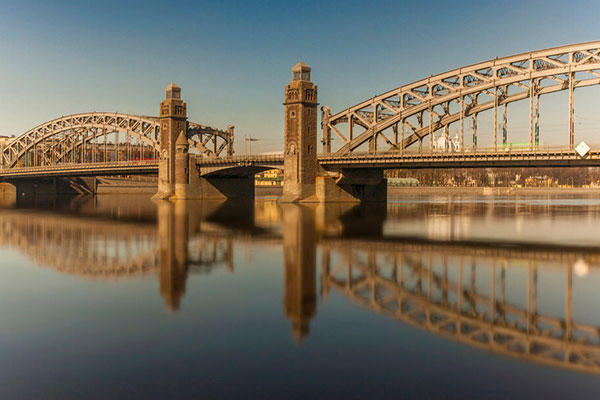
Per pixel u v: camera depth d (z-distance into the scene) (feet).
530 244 153.07
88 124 614.75
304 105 405.39
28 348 65.36
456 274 108.06
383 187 432.66
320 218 250.57
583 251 139.64
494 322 75.46
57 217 264.11
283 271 110.83
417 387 54.65
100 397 52.54
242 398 52.31
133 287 96.63
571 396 52.75
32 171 616.80
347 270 111.86
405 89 391.24
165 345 66.23
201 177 511.81
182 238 166.91
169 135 505.25
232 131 563.07
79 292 93.20
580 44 301.43
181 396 52.75
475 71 351.87
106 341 67.77
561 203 439.63
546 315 79.05
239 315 78.59
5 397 52.44
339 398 52.37
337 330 71.72
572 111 301.43
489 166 336.29
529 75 322.34
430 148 364.38
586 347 65.67
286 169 412.16
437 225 214.28
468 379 56.49
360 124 426.92
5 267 117.08
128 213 292.81
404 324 74.33
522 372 58.18
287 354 63.26
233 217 257.96
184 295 90.48
